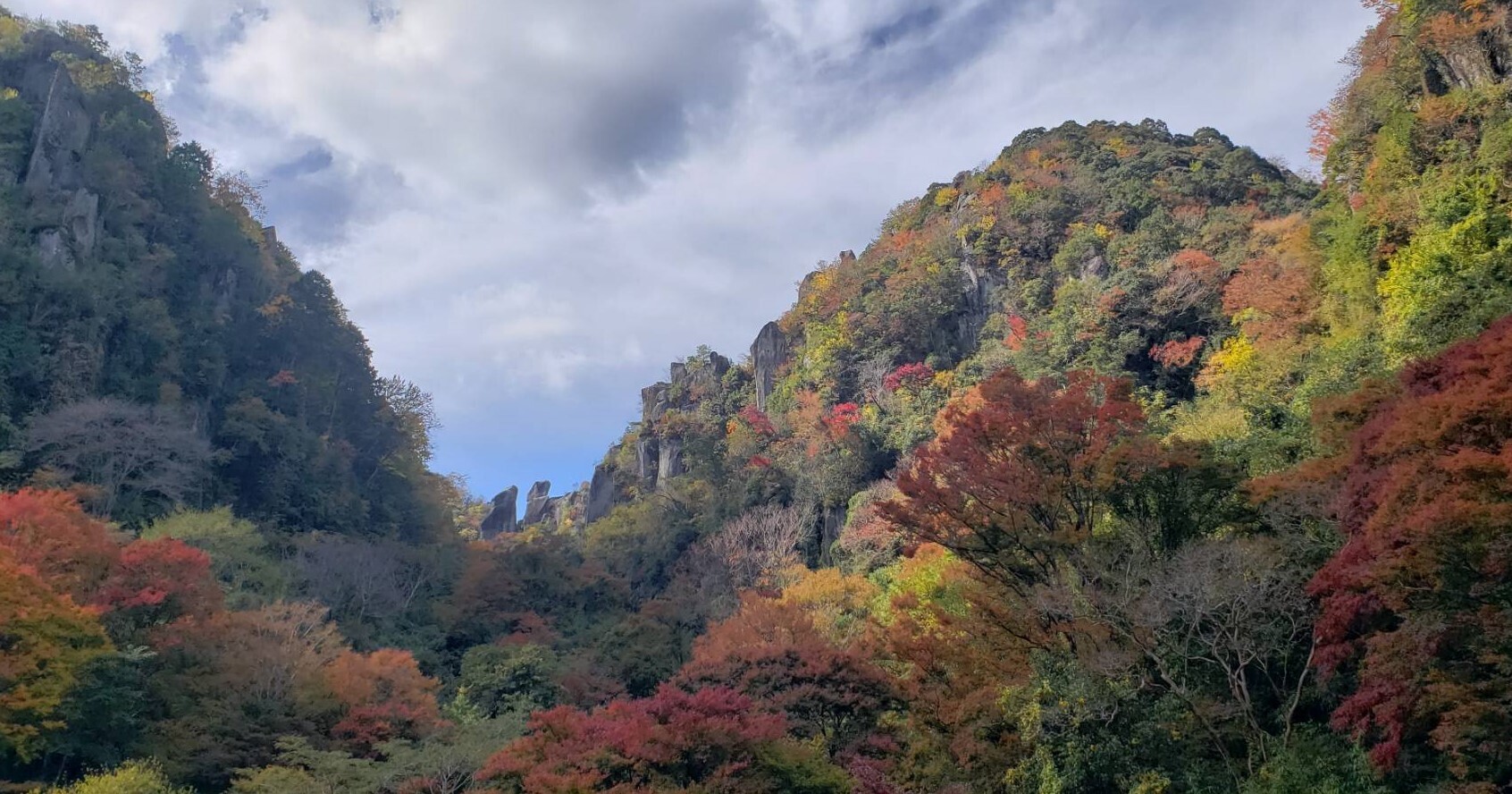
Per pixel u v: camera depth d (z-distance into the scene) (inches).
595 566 2190.0
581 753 799.1
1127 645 775.7
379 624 1769.2
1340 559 584.4
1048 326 2208.4
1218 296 1913.1
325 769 967.0
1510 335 563.5
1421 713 508.7
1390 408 658.8
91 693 939.3
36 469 1608.0
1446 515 478.3
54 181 2057.1
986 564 952.9
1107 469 843.4
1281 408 1098.7
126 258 2086.6
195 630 1112.2
